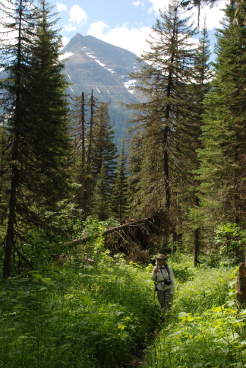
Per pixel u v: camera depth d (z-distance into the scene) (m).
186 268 16.38
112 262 14.80
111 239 16.84
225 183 16.12
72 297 7.85
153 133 22.02
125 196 45.03
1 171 10.34
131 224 18.94
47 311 6.99
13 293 7.69
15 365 4.86
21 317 6.74
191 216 17.42
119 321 6.99
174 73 21.62
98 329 6.43
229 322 5.68
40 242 11.77
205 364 4.84
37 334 5.96
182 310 8.55
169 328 7.34
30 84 10.34
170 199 22.05
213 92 18.06
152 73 21.91
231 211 15.59
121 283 10.64
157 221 20.17
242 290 6.64
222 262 13.64
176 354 5.55
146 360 6.24
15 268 10.51
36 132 10.34
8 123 10.21
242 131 15.91
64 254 12.47
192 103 23.33
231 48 17.41
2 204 10.49
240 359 4.79
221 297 8.59
